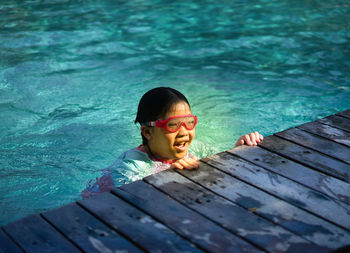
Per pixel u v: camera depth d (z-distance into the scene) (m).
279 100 4.71
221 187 2.22
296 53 6.10
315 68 5.58
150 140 2.87
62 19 7.71
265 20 7.61
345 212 1.97
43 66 5.64
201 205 2.05
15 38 6.67
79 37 6.78
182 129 2.76
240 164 2.49
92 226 1.91
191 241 1.79
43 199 3.01
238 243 1.77
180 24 7.47
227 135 3.93
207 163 2.51
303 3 8.66
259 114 4.39
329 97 4.75
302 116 4.33
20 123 4.22
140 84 5.16
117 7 8.51
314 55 6.01
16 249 1.77
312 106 4.54
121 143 3.87
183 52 6.23
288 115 4.36
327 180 2.28
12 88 4.99
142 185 2.25
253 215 1.96
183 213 1.99
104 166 3.49
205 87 5.07
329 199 2.09
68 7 8.51
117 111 4.50
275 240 1.78
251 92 4.93
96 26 7.32
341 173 2.35
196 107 4.55
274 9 8.27
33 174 3.36
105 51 6.24
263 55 6.07
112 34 6.95
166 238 1.81
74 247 1.78
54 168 3.46
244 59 5.95
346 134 2.91
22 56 5.97
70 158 3.62
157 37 6.84
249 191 2.17
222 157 2.59
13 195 3.06
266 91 4.95
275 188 2.20
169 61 5.91
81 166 3.49
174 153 2.85
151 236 1.83
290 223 1.89
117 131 4.09
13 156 3.63
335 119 3.21
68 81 5.21
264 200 2.09
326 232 1.83
